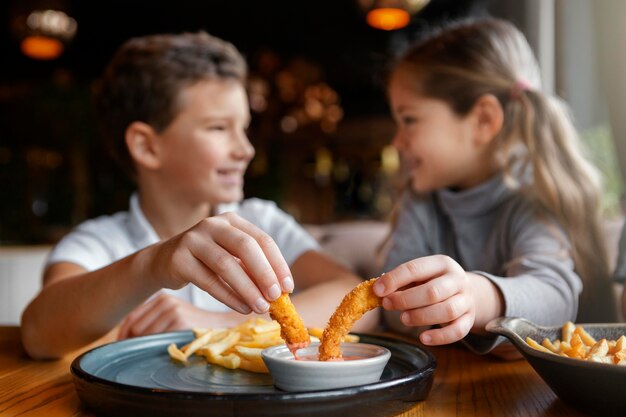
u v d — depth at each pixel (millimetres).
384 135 4840
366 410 314
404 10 1936
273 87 3787
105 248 728
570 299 502
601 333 410
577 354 354
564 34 1261
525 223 630
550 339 405
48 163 3168
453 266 383
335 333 359
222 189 721
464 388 383
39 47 2756
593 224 639
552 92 1337
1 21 3623
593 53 1233
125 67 744
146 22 3803
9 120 3260
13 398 366
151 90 707
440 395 368
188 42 754
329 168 4980
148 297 441
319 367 336
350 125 4949
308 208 4973
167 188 734
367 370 345
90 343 479
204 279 381
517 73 684
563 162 646
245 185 3736
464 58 677
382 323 706
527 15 1413
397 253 753
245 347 413
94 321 456
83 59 4207
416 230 751
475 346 413
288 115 4027
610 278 642
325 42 3986
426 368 347
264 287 363
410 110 687
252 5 3529
